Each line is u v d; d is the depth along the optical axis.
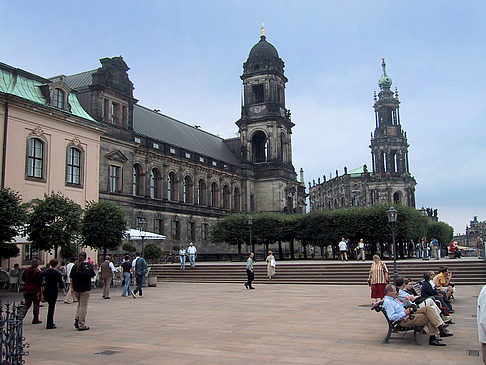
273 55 115.00
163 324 20.73
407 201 160.88
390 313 16.12
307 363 13.28
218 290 38.84
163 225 80.44
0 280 38.88
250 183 109.75
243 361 13.58
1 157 44.88
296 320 21.52
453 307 25.80
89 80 70.12
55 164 50.81
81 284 19.50
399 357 13.99
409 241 90.62
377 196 161.00
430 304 18.12
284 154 115.69
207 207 94.19
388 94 167.25
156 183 81.50
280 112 114.31
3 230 35.56
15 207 36.19
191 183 90.81
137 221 73.81
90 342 16.72
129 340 17.03
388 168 164.38
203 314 23.95
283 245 110.12
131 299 32.44
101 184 64.81
